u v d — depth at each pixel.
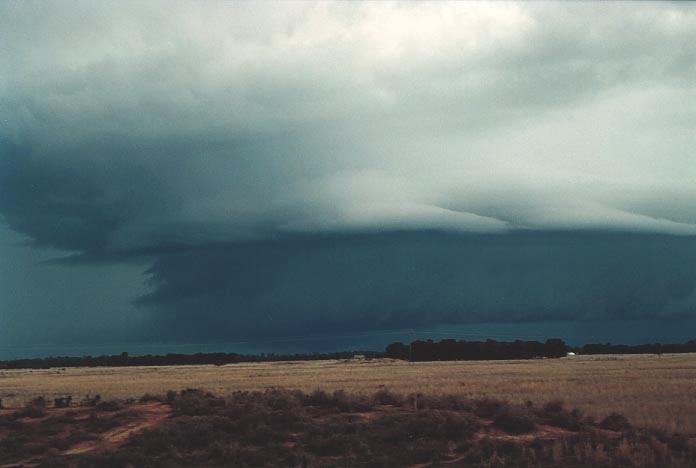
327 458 23.47
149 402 34.06
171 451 23.84
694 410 37.00
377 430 25.91
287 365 160.62
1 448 25.02
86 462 22.50
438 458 22.91
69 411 31.64
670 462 22.12
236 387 64.38
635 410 37.47
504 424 27.38
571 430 27.88
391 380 71.69
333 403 31.12
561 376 73.31
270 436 25.33
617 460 22.28
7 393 62.28
